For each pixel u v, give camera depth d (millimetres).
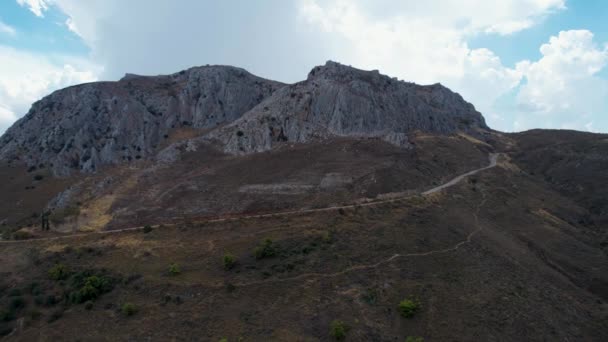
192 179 99625
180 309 53781
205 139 120938
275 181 94750
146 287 58562
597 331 58562
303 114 125812
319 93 129875
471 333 51406
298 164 102125
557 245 85688
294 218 77125
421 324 52281
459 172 117500
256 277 58875
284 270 60094
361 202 84438
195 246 69562
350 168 98438
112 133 132375
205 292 56469
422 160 113188
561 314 59406
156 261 65750
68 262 68625
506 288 61312
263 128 119438
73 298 58031
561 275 74250
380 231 71000
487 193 104125
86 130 132000
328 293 55844
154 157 118688
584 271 77812
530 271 68688
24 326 55031
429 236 71312
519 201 105625
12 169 129375
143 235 75938
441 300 56125
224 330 49750
